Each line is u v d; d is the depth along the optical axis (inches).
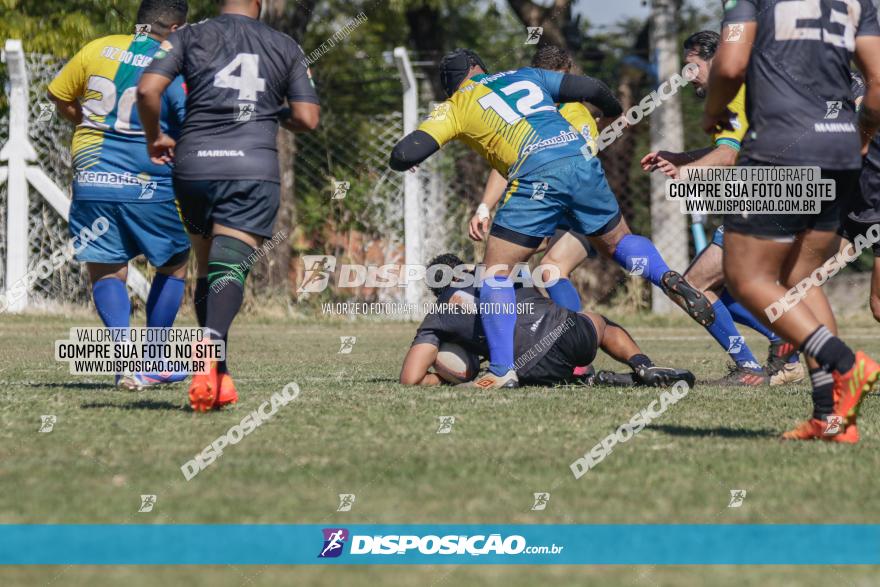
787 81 402.6
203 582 249.0
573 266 733.3
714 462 372.5
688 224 1444.4
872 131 434.3
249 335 1183.6
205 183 480.7
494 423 462.3
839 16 406.6
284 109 503.2
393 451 391.9
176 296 598.5
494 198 665.6
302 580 251.4
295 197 1503.4
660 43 1387.8
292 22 1488.7
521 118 615.5
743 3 406.9
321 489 332.2
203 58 483.2
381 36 2101.4
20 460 373.1
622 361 649.6
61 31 1547.7
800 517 302.8
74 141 586.2
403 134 1427.2
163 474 351.9
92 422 455.2
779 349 679.7
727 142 620.1
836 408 410.3
